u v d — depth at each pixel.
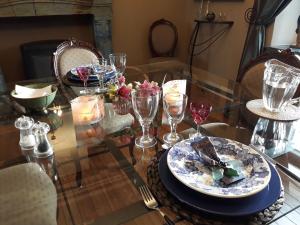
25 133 1.01
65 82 1.54
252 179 0.70
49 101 1.22
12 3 2.81
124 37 3.64
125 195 0.78
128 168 0.89
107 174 0.88
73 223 0.71
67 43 1.97
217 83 1.69
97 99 1.20
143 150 0.97
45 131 0.99
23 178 0.87
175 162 0.76
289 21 2.68
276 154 0.96
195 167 0.76
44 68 2.95
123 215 0.72
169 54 3.60
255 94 1.50
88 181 0.86
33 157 0.97
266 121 1.15
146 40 3.79
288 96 1.09
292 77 1.07
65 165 0.94
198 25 3.54
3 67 3.17
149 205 0.70
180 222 0.64
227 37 3.25
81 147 1.02
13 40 3.12
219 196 0.63
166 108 0.99
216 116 1.23
